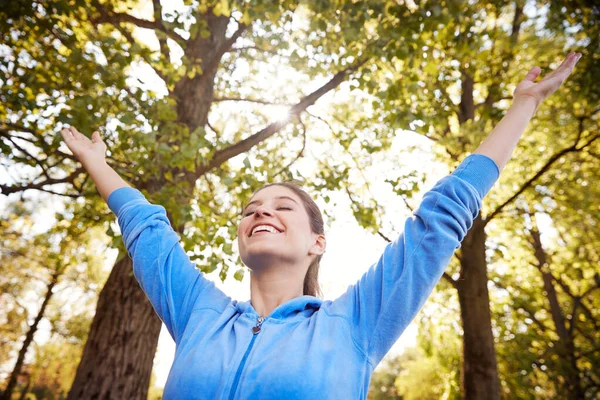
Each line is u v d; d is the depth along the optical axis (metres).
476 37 4.83
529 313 13.00
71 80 4.29
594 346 12.28
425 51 4.82
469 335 7.75
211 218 4.55
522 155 9.78
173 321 1.42
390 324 1.20
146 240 1.52
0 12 3.96
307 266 1.59
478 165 1.36
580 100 8.05
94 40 4.11
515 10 7.95
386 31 4.49
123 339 4.53
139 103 3.94
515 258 12.88
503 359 12.51
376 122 6.38
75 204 6.09
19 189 4.56
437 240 1.22
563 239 13.15
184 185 4.23
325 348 1.15
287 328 1.25
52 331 16.75
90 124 3.74
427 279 1.20
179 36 5.59
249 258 1.44
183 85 5.84
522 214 10.70
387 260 1.28
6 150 4.03
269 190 1.64
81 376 4.40
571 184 9.93
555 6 7.23
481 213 8.41
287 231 1.47
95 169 1.72
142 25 5.55
